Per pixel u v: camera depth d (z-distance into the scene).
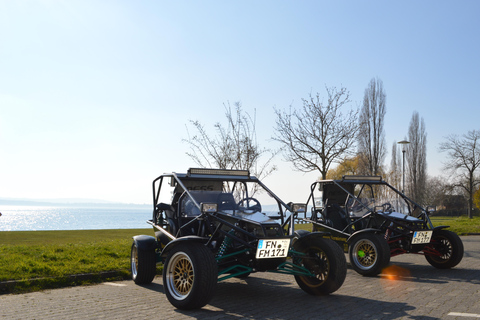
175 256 6.12
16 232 18.78
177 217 7.64
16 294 6.96
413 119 52.62
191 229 7.33
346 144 16.58
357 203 10.43
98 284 7.97
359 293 7.05
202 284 5.70
